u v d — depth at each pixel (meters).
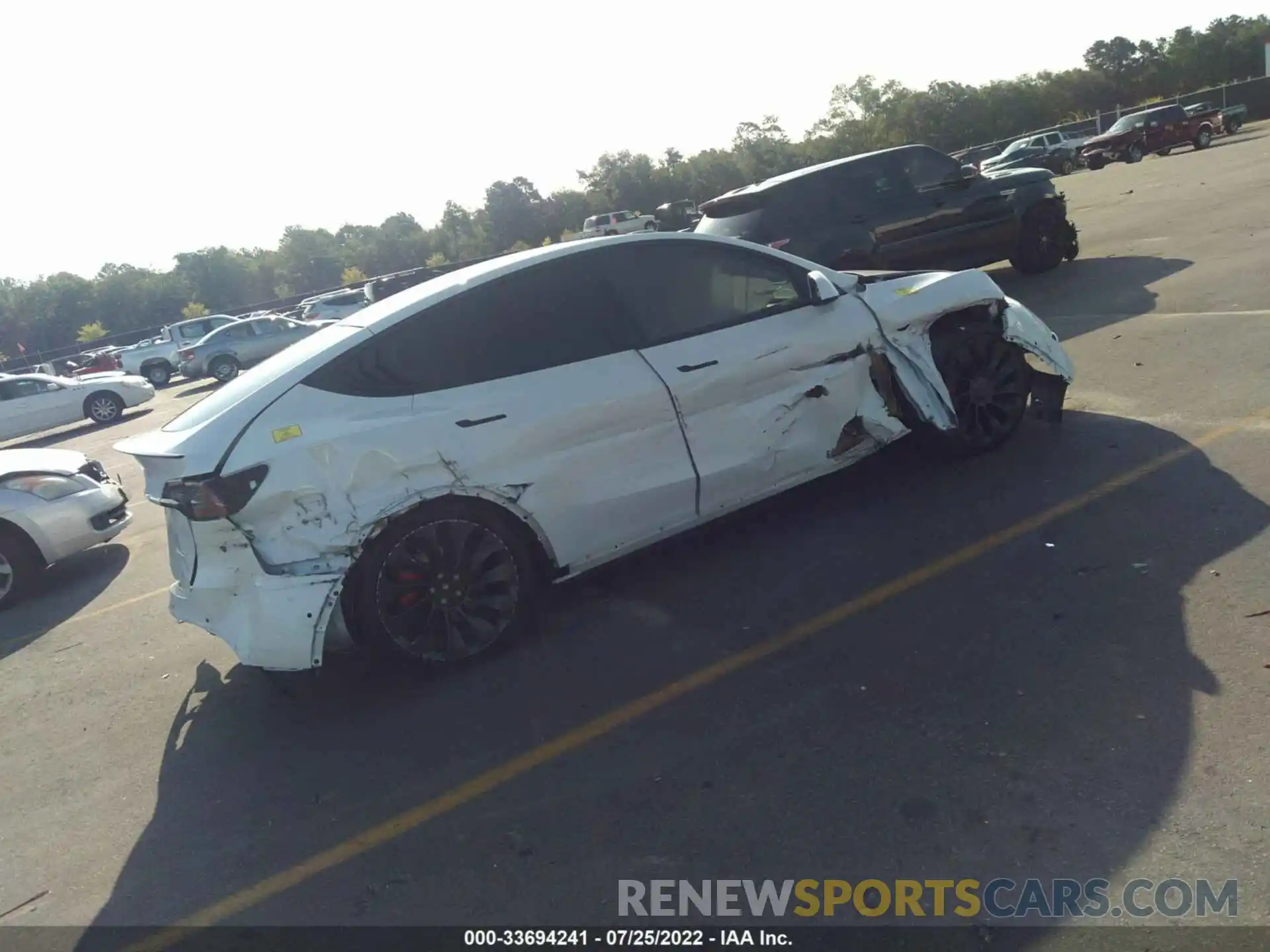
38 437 21.20
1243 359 6.74
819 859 2.89
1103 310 9.28
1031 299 10.76
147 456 4.14
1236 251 10.69
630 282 4.85
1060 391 6.03
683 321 4.91
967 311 5.81
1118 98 86.19
